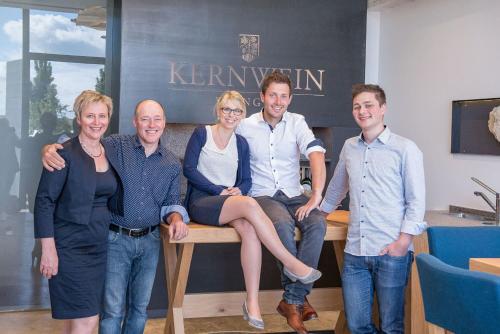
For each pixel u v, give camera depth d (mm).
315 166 3781
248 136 3885
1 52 5383
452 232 3512
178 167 3566
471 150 5172
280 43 5449
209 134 3830
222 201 3617
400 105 6086
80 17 5562
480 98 5094
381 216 3441
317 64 5547
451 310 2463
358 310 3578
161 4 5148
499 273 2963
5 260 5438
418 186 3361
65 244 3141
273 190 3850
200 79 5266
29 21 5438
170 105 5203
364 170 3502
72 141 3203
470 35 5207
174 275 3926
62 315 3170
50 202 3092
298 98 5500
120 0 5523
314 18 5523
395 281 3432
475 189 5172
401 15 6043
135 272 3559
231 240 3641
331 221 4109
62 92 5555
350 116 5645
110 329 3418
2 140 5418
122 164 3369
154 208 3471
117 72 5586
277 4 5430
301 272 3521
